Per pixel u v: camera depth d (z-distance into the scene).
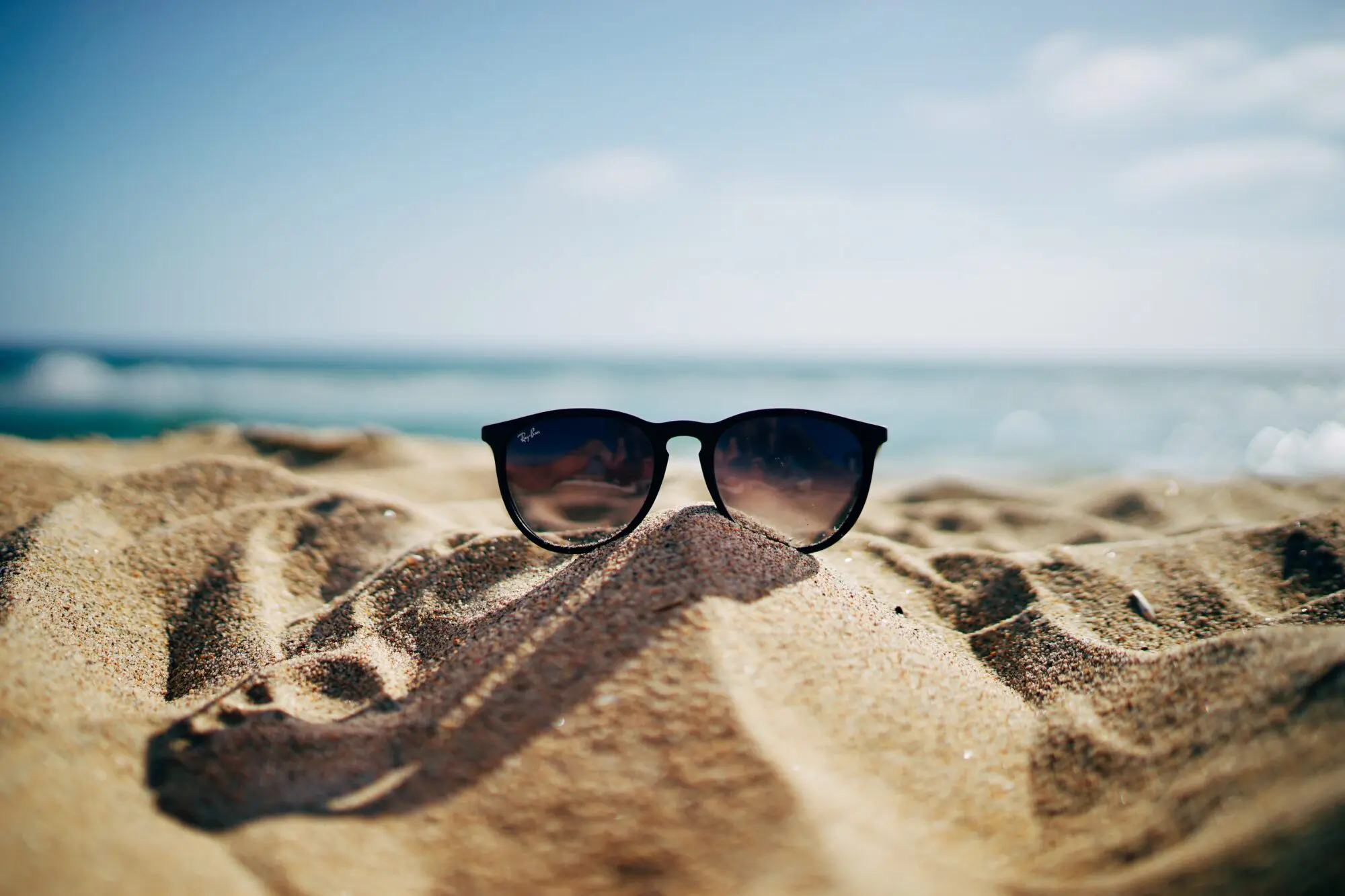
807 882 0.17
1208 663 0.22
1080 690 0.25
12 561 0.31
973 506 0.52
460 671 0.24
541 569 0.32
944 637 0.31
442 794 0.20
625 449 0.31
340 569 0.35
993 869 0.18
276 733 0.22
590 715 0.21
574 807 0.19
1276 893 0.15
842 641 0.24
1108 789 0.20
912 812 0.19
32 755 0.19
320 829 0.19
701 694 0.21
